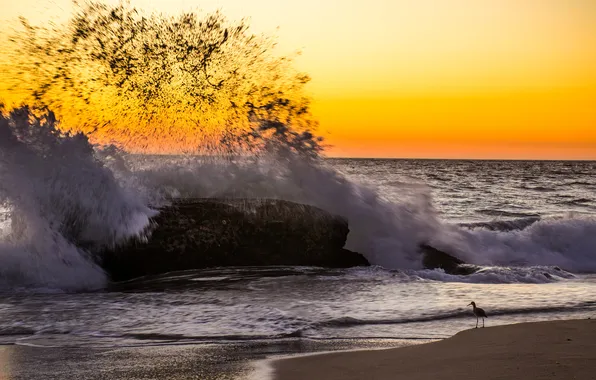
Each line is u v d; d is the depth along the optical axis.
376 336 10.68
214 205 17.98
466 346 9.27
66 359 9.26
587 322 10.70
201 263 17.23
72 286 15.32
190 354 9.50
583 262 21.58
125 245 16.66
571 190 73.19
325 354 9.31
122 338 10.56
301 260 18.00
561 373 7.75
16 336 10.73
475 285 15.70
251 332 10.93
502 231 24.17
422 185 21.61
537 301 13.63
